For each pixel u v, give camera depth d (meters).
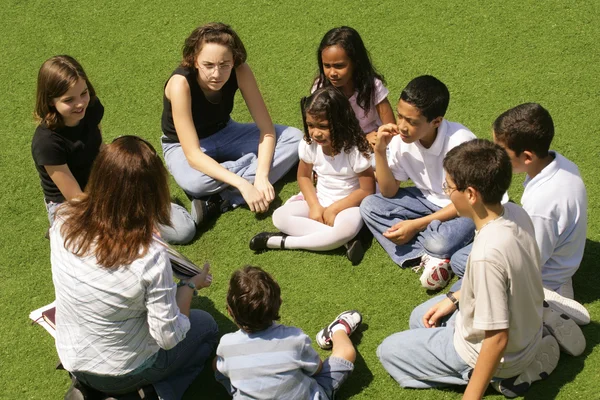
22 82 5.82
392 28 5.84
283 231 4.25
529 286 2.83
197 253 4.31
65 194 4.11
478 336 2.95
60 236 3.04
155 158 2.98
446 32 5.72
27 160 5.11
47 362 3.71
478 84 5.23
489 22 5.74
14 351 3.80
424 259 3.93
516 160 3.31
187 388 3.50
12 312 4.03
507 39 5.57
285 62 5.68
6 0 6.62
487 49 5.52
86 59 5.97
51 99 3.85
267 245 4.23
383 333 3.67
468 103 5.08
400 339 3.33
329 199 4.30
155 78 5.71
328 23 5.98
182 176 4.55
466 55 5.49
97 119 4.23
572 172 3.36
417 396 3.32
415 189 4.19
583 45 5.43
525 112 3.23
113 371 3.11
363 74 4.43
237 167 4.60
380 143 3.92
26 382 3.63
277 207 4.57
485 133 4.82
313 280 4.04
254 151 4.76
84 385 3.29
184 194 4.75
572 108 4.93
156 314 2.96
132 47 6.03
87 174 4.25
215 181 4.48
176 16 6.29
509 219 2.80
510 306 2.80
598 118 4.82
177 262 3.39
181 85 4.41
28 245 4.46
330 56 4.31
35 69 5.93
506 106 5.01
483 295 2.73
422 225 3.97
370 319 3.76
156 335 3.00
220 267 4.20
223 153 4.80
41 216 4.67
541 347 3.20
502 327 2.73
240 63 4.48
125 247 2.92
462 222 3.90
